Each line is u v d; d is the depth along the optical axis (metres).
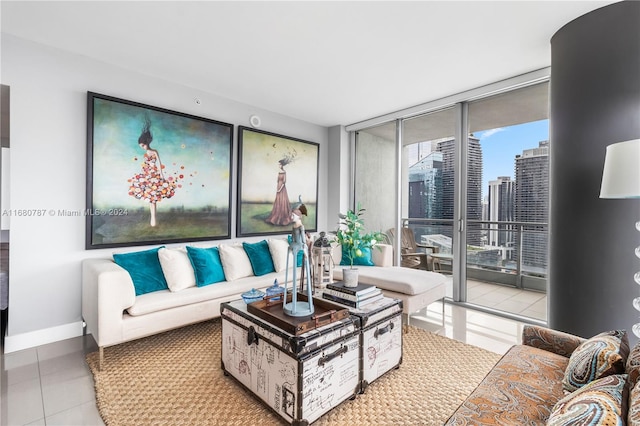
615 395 0.87
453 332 2.93
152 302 2.47
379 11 2.16
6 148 2.57
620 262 2.13
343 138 5.02
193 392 1.92
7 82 2.43
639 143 1.52
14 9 2.13
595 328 2.22
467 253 3.75
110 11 2.16
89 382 2.04
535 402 1.19
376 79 3.27
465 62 2.90
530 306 3.29
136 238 3.05
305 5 2.10
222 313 2.10
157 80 3.23
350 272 2.23
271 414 1.72
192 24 2.32
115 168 2.92
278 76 3.21
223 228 3.72
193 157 3.45
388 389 1.97
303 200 4.68
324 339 1.65
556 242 2.45
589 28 2.19
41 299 2.59
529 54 2.75
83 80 2.78
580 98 2.25
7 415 1.71
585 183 2.25
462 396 1.90
